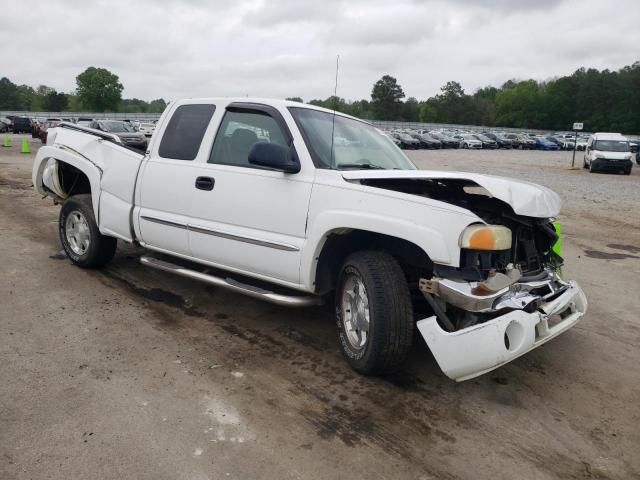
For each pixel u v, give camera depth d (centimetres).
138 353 396
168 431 302
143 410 321
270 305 507
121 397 335
